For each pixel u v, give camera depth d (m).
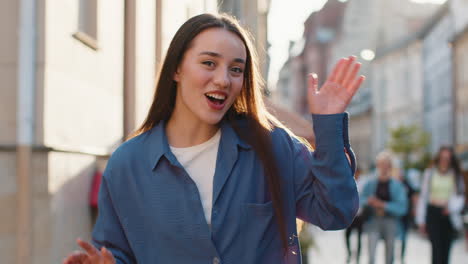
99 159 5.91
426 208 8.13
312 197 2.12
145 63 6.89
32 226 4.68
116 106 6.34
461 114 30.12
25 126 4.67
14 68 4.68
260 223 2.07
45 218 4.79
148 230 2.10
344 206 2.03
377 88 46.28
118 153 2.18
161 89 2.21
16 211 4.64
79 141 5.39
